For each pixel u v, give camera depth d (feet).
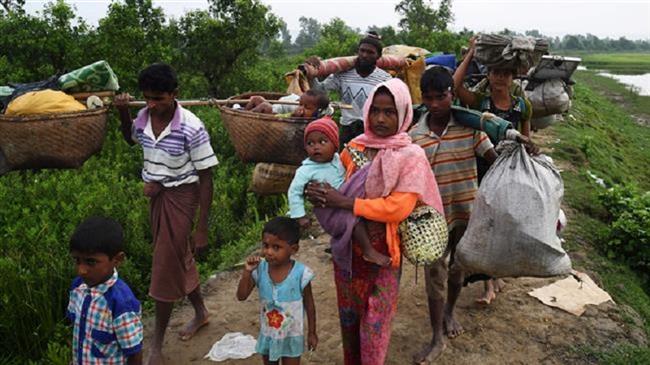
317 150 9.71
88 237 8.11
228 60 41.73
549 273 10.85
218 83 42.47
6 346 14.92
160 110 11.28
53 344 14.07
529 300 15.43
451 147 11.37
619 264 19.49
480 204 10.86
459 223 11.94
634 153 56.44
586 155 35.63
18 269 16.08
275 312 10.43
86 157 11.41
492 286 15.24
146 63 33.30
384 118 9.25
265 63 58.95
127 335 8.46
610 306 15.26
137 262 19.21
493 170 10.91
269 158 13.19
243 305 15.65
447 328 13.51
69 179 24.16
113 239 8.25
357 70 17.65
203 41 39.65
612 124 70.79
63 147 10.89
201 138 11.63
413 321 14.37
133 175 27.45
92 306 8.46
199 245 12.26
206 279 17.87
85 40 33.37
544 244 10.52
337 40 59.41
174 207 11.93
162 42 37.27
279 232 9.84
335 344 13.53
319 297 15.85
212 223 22.44
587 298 15.62
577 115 54.49
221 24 39.34
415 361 12.51
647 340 14.10
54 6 32.32
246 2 39.83
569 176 28.89
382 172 9.22
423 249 9.52
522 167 10.69
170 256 12.09
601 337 13.83
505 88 12.40
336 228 9.48
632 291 17.33
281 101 15.38
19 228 18.78
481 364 12.61
